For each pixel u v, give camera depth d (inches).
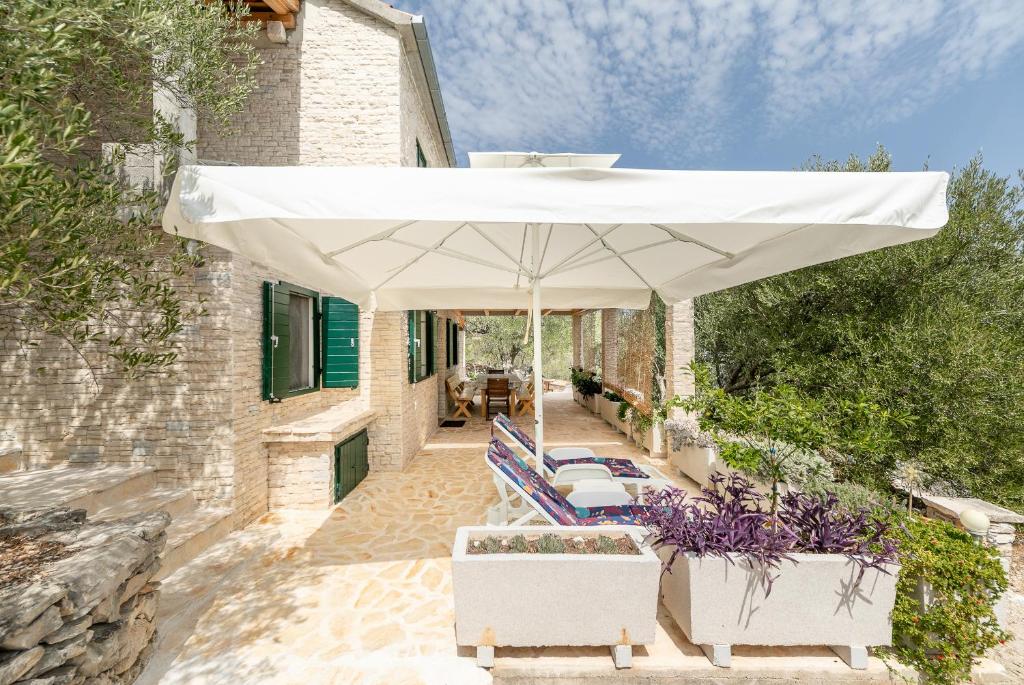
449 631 109.2
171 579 134.0
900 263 233.5
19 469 163.2
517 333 907.4
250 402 182.4
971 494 202.7
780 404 105.7
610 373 434.6
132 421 167.2
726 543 96.0
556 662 96.7
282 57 233.1
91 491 141.6
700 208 84.7
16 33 65.2
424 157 303.6
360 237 139.9
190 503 166.4
